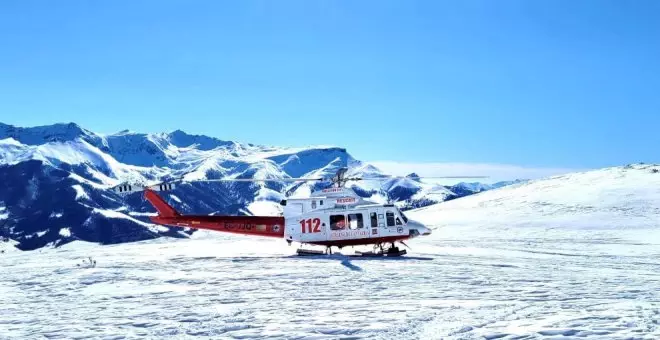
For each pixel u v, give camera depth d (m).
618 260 24.30
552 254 27.56
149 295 14.86
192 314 12.17
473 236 45.66
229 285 16.23
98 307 13.30
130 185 23.92
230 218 26.59
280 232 26.23
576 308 12.00
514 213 66.81
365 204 26.38
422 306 12.56
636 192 71.06
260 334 10.16
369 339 9.57
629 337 9.11
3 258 26.94
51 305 13.73
